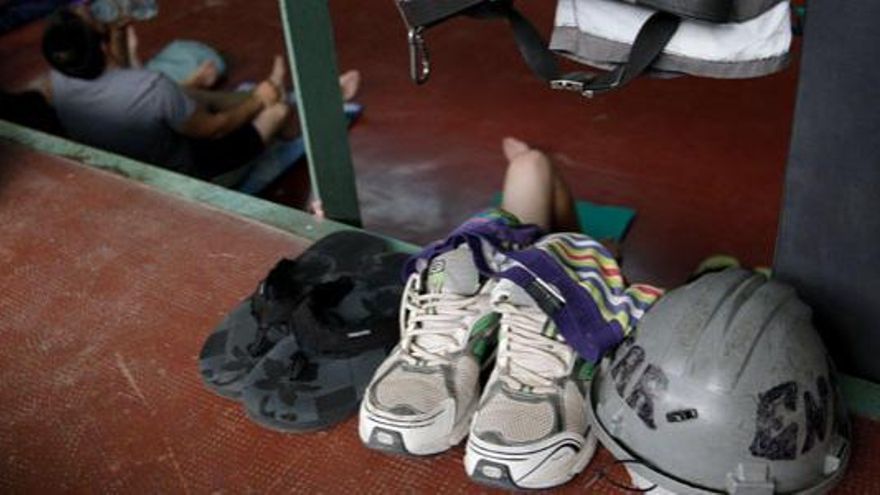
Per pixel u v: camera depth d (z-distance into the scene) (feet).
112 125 9.18
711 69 3.84
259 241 6.21
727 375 3.53
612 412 3.88
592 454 4.30
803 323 3.71
